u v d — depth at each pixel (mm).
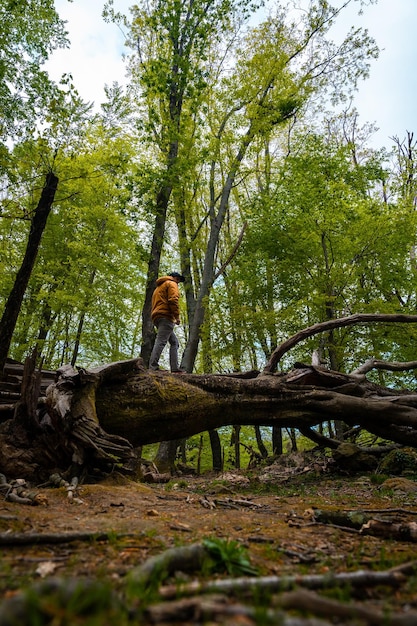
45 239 17141
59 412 5602
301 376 8852
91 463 5844
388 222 14703
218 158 16188
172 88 15594
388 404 8938
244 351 16328
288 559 2867
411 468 9375
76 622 1289
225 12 14531
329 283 14641
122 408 6926
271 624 1301
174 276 8875
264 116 16500
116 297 16516
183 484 7965
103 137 14352
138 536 3146
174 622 1451
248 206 17938
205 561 2418
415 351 14930
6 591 1946
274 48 17016
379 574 2244
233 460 21188
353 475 9305
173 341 8680
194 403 7523
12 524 3363
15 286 7367
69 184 13781
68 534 2977
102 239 16219
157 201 14484
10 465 5602
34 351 6086
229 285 18062
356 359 15430
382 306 14242
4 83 8727
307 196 14562
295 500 5898
